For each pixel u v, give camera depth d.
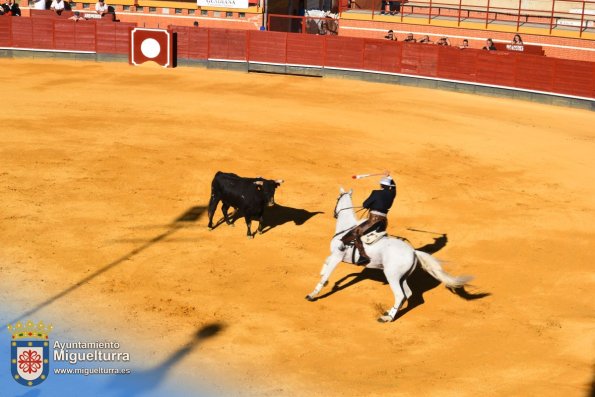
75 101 29.39
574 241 17.12
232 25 43.75
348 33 42.31
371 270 15.01
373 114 30.33
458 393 10.69
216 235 16.34
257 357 11.50
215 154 22.56
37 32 40.25
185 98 31.36
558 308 13.70
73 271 14.21
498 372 11.34
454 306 13.62
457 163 23.45
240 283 14.09
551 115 32.66
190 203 18.20
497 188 21.02
